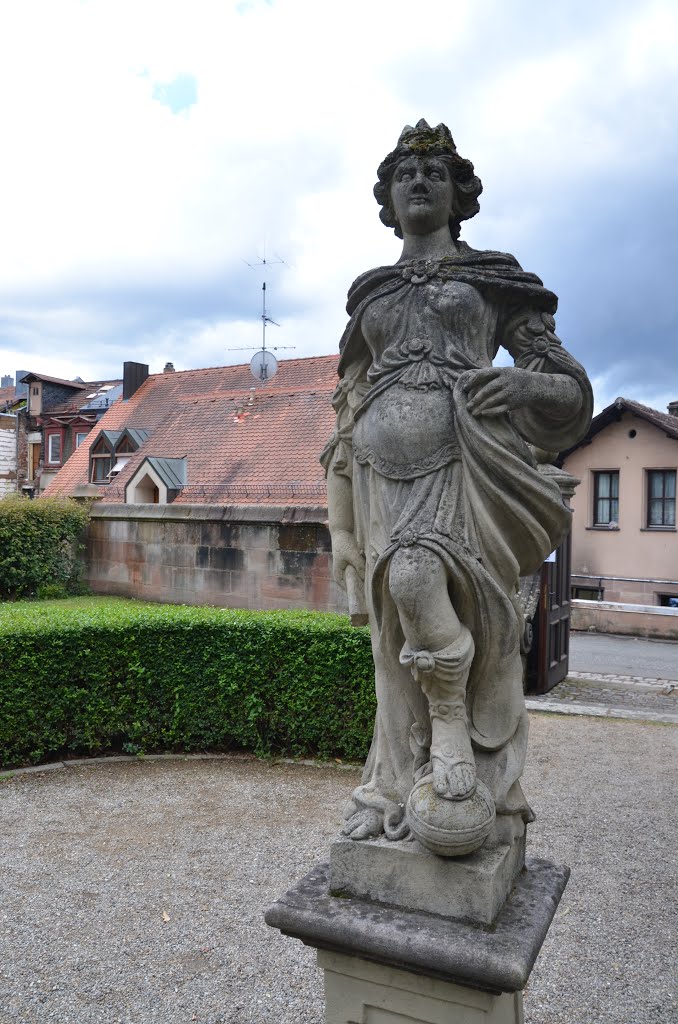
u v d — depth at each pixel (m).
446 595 2.07
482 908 2.01
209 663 6.90
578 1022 3.33
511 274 2.25
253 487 17.86
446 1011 2.04
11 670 6.53
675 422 24.14
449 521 2.08
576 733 7.99
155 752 7.03
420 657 2.04
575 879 4.66
